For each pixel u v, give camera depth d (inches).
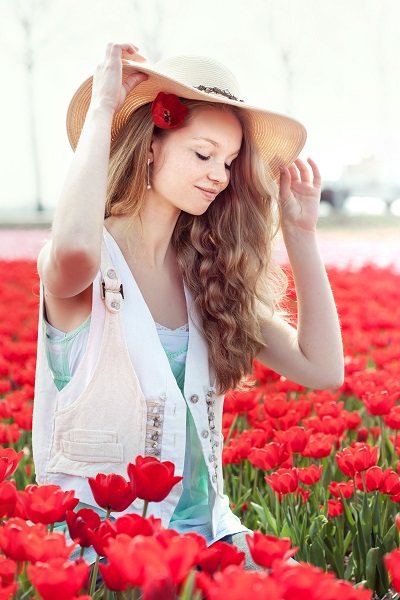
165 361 111.1
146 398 109.0
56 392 111.7
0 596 69.3
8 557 81.7
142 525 77.9
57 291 104.7
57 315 111.9
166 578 64.6
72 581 67.9
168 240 121.6
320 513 141.6
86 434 109.1
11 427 163.0
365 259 700.7
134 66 113.4
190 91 113.9
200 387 114.3
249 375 127.0
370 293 381.7
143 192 117.7
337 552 130.1
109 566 74.7
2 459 96.3
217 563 77.7
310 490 151.1
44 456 111.9
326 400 188.5
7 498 89.2
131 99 121.8
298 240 130.5
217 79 120.0
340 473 167.0
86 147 106.2
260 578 59.4
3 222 1222.9
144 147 116.9
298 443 144.9
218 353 118.0
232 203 124.3
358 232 1059.3
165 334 117.0
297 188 132.0
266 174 125.3
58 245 100.3
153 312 119.4
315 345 127.3
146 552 64.9
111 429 109.2
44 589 67.9
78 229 100.4
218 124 116.4
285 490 125.4
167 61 122.6
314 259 129.6
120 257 114.4
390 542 128.5
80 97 122.5
